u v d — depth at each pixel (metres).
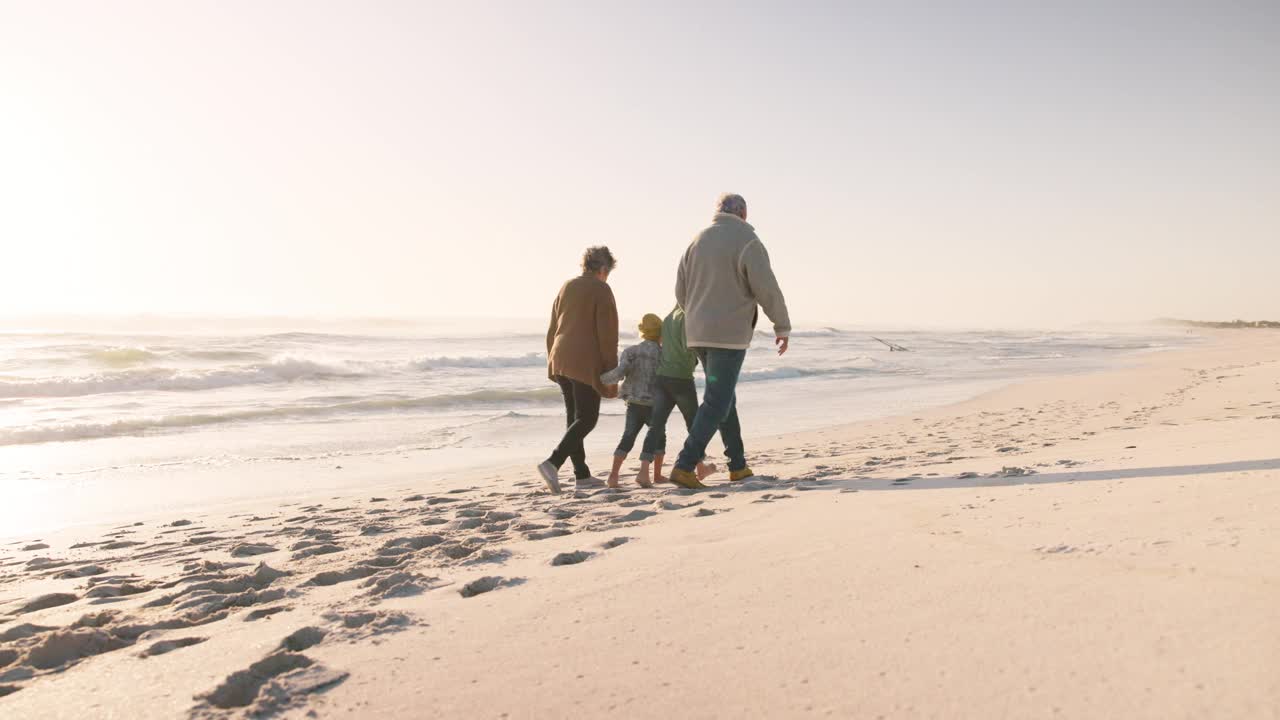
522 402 16.28
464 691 1.52
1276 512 2.30
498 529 4.01
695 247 5.36
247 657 1.80
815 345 48.16
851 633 1.68
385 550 3.55
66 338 34.81
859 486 4.53
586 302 5.79
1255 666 1.27
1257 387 14.45
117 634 2.15
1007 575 1.99
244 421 13.20
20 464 9.02
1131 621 1.55
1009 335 79.38
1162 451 4.68
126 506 6.66
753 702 1.37
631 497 5.14
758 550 2.64
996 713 1.24
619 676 1.55
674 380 5.86
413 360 24.61
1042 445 6.80
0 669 1.86
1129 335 86.62
